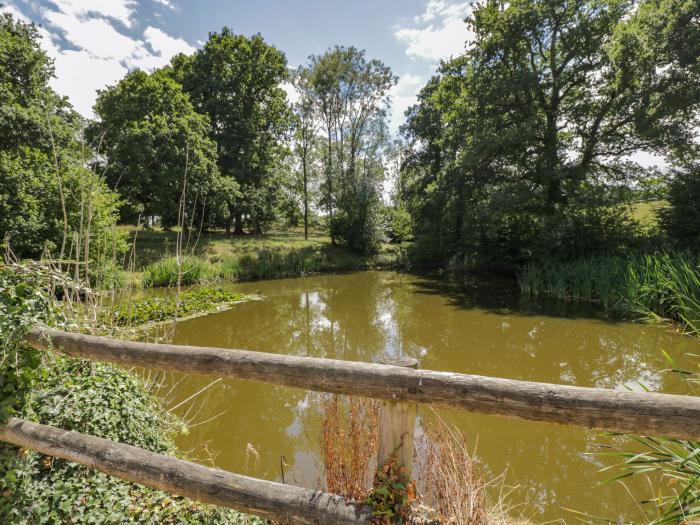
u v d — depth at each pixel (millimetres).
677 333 7945
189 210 19344
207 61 23812
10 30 17359
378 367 1468
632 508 3064
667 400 1123
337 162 26516
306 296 13844
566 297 12250
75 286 2928
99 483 2371
